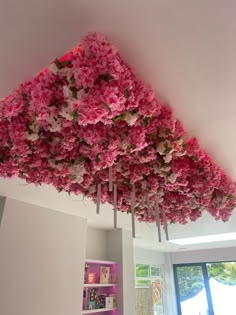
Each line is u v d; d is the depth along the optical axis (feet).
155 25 2.82
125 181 5.59
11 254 7.61
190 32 2.88
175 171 5.14
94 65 2.97
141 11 2.66
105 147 4.21
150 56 3.23
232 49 3.07
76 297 8.93
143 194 5.98
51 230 9.00
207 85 3.71
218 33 2.87
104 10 2.65
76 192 5.93
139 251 17.29
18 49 3.09
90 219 11.10
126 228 12.84
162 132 4.30
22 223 8.22
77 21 2.76
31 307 7.53
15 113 3.75
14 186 7.39
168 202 6.52
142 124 4.04
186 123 4.61
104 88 3.01
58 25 2.80
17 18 2.72
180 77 3.57
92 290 11.15
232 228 11.59
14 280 7.42
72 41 2.98
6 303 7.04
